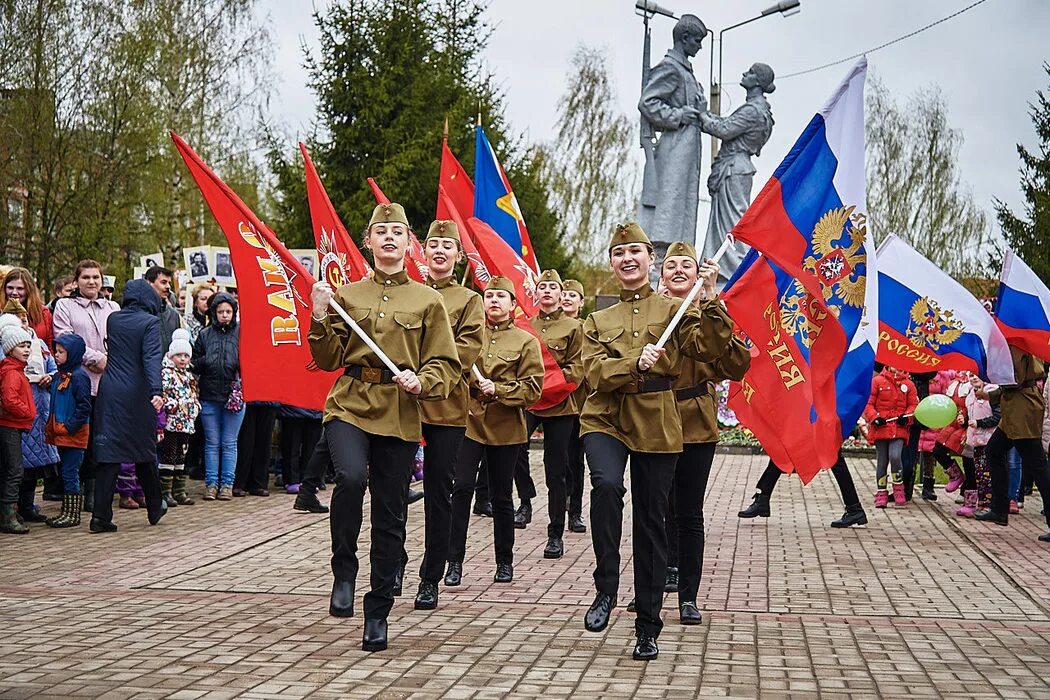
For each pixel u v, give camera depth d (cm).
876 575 959
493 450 898
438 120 2956
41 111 2944
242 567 948
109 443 1108
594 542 694
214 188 844
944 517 1359
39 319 1164
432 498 776
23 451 1115
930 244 4994
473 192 1316
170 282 1347
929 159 5072
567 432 1028
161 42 3256
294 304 848
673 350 675
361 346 659
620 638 703
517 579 917
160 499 1169
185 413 1299
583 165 5053
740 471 1869
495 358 892
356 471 641
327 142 2952
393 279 679
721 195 2525
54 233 3045
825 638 711
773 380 819
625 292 695
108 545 1047
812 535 1195
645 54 2505
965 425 1441
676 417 668
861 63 830
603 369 662
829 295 838
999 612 810
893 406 1444
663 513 662
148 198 3209
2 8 2922
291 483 1451
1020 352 1229
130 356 1119
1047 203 3972
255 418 1405
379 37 2922
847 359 852
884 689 590
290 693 565
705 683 597
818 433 812
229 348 1365
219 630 706
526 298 1135
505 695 568
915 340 1284
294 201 2969
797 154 822
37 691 561
